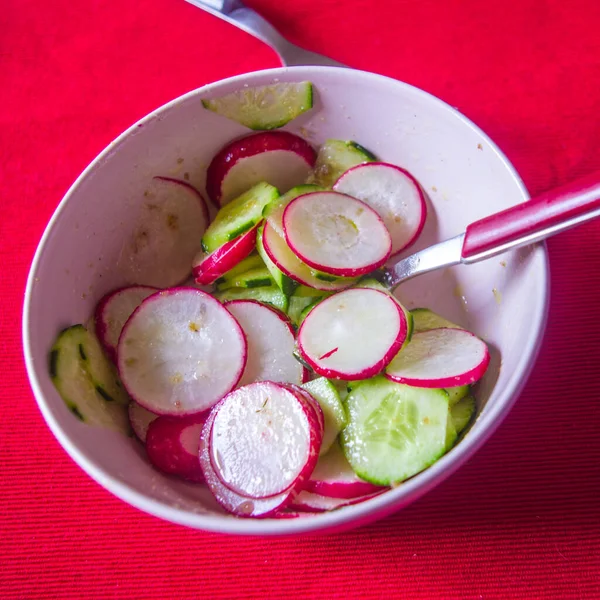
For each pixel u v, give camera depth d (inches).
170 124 11.9
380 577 10.9
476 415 10.8
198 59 14.3
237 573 11.0
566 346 11.9
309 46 14.2
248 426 11.0
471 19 14.1
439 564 11.0
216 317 11.9
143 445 11.5
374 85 11.8
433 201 12.4
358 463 10.7
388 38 14.1
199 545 11.2
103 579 11.1
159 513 9.7
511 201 11.1
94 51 14.5
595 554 10.9
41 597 11.0
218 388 11.6
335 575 11.0
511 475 11.3
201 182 12.8
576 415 11.6
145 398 11.6
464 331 11.4
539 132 13.3
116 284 12.4
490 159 11.3
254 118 12.2
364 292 11.6
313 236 11.9
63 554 11.2
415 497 9.6
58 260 11.3
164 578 11.1
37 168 13.7
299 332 11.5
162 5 14.8
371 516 9.5
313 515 9.7
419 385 10.8
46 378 10.5
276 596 10.9
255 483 10.7
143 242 12.5
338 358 11.1
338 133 12.5
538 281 10.5
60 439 10.1
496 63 13.8
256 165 12.6
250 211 12.3
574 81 13.6
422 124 12.0
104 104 14.1
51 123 14.0
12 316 12.7
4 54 14.6
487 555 11.0
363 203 12.2
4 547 11.3
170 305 12.0
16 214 13.4
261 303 12.1
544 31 13.9
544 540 11.0
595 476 11.3
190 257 12.8
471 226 10.8
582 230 12.5
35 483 11.6
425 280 12.3
